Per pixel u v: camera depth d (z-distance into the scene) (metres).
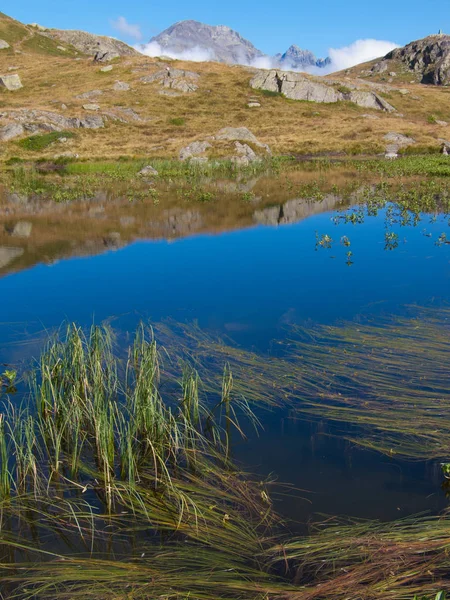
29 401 5.64
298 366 6.11
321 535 3.58
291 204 19.91
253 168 33.12
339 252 12.36
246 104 53.81
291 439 4.88
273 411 5.34
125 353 6.68
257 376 5.94
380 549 3.33
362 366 6.00
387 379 5.68
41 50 79.88
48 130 41.75
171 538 3.72
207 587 3.15
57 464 4.48
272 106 54.22
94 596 3.10
